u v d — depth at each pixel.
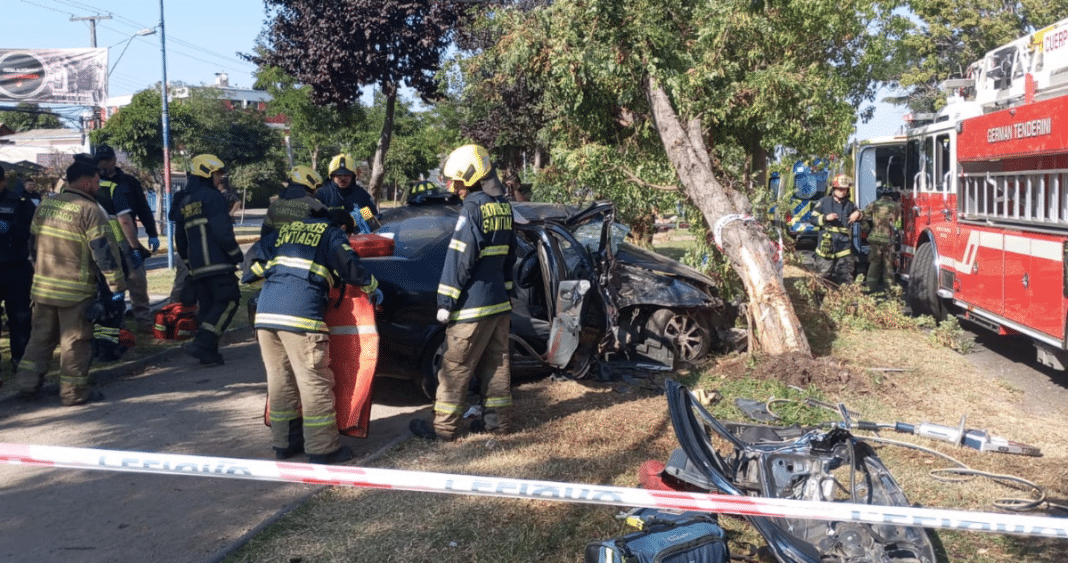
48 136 41.19
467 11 13.41
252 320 6.96
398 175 35.97
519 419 6.29
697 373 7.58
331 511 4.57
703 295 7.96
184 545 4.16
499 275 5.69
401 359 6.44
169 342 8.74
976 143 8.68
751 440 4.73
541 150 18.91
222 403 6.66
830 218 11.42
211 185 7.69
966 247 9.17
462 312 5.55
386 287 6.38
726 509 2.97
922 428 5.05
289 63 13.78
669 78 8.65
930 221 10.91
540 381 7.42
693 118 9.01
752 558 4.05
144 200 9.35
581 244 7.53
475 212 5.46
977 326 10.82
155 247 9.47
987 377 7.91
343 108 14.16
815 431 4.36
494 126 18.55
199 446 5.63
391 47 13.45
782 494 3.99
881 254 12.91
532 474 5.10
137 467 2.82
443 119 26.78
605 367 7.44
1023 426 6.36
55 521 4.45
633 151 9.59
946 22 26.34
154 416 6.31
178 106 42.09
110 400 6.75
